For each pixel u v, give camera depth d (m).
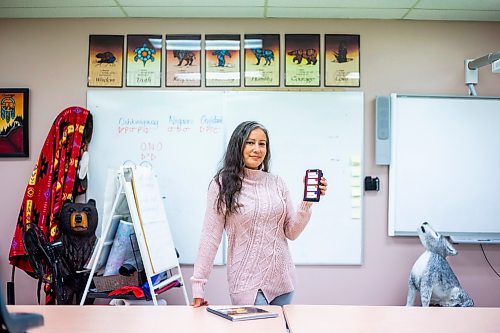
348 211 3.64
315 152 3.65
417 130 3.66
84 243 3.37
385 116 3.62
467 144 3.67
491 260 3.68
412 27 3.73
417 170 3.65
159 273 3.14
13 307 2.00
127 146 3.64
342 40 3.70
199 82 3.68
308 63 3.68
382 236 3.66
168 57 3.68
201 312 1.92
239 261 2.18
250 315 1.81
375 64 3.71
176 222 3.64
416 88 3.71
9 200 3.65
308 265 3.64
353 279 3.64
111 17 3.69
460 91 3.73
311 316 1.86
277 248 2.20
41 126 3.66
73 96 3.67
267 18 3.69
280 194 2.27
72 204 3.35
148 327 1.69
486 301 3.67
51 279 3.24
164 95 3.65
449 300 3.28
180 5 3.44
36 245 3.03
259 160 2.24
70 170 3.46
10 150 3.64
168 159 3.65
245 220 2.16
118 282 3.13
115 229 3.23
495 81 3.74
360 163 3.65
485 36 3.75
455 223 3.65
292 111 3.65
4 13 3.59
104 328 1.68
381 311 1.95
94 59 3.68
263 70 3.68
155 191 3.31
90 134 3.62
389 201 3.64
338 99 3.66
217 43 3.68
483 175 3.67
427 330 1.68
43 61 3.68
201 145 3.65
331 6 3.46
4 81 3.67
